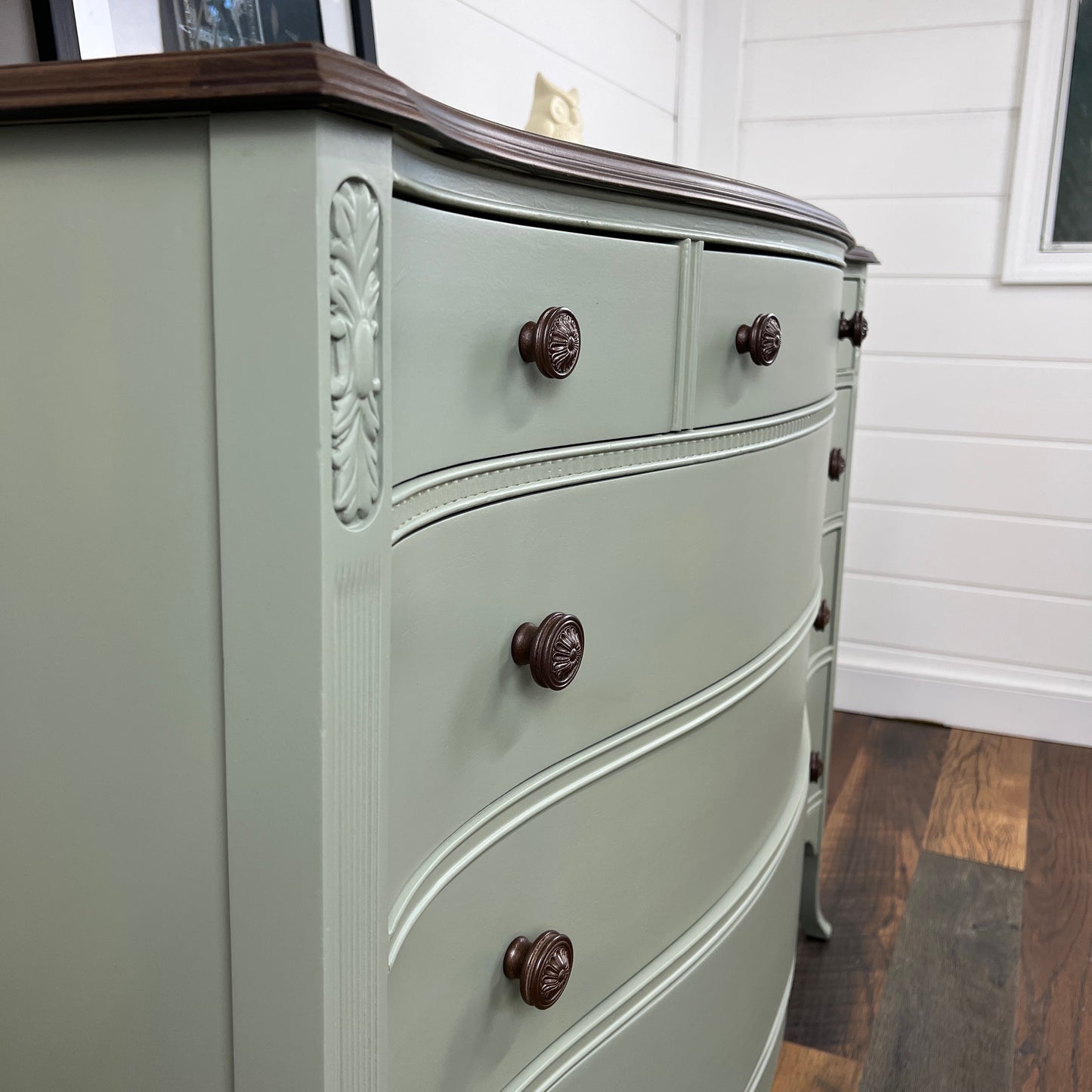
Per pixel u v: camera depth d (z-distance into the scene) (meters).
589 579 0.79
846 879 2.07
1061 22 2.46
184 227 0.48
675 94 2.58
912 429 2.80
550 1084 0.84
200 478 0.51
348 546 0.49
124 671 0.55
